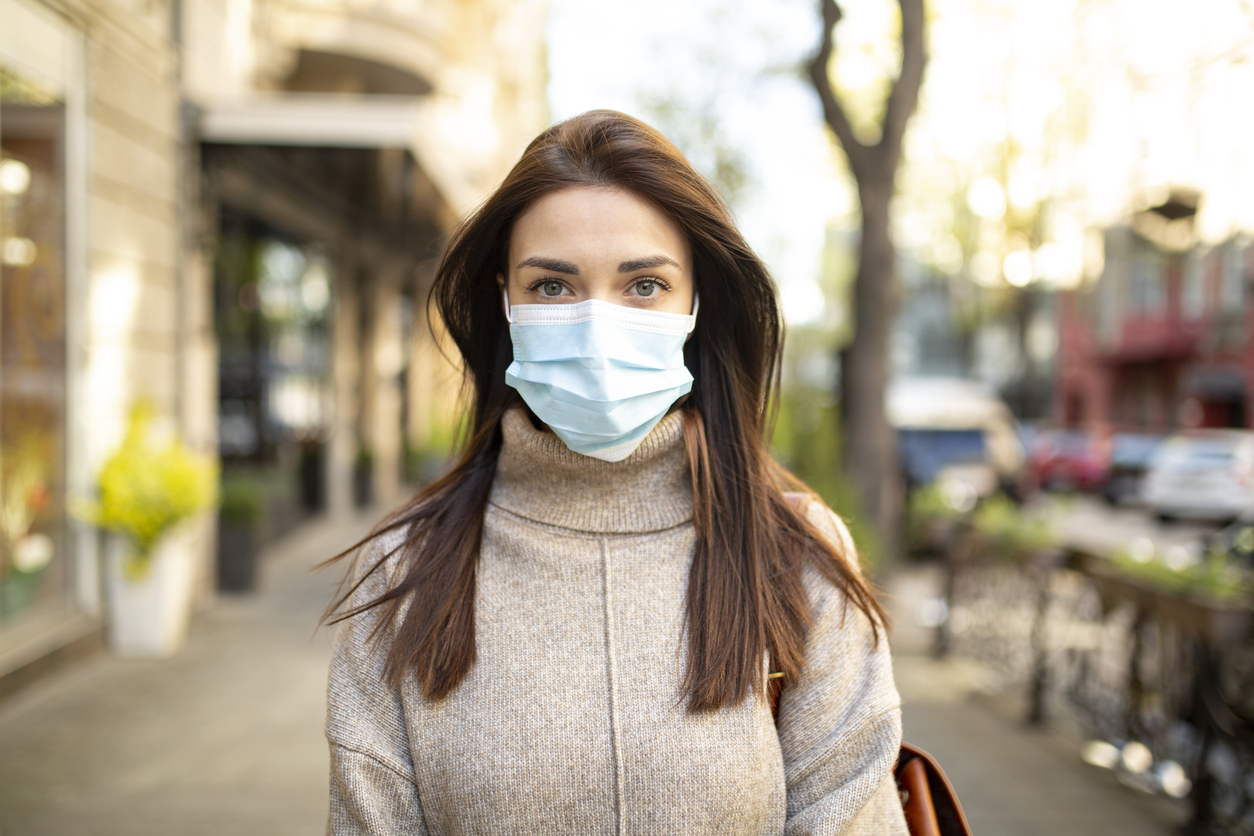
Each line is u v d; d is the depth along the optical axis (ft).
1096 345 95.09
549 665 3.79
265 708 14.80
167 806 11.19
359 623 4.01
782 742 3.92
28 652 15.11
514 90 60.59
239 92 23.50
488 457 4.39
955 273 77.77
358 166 24.98
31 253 15.31
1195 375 78.28
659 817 3.61
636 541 4.03
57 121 15.97
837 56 25.02
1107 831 10.85
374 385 40.63
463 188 28.58
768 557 4.00
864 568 4.47
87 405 16.70
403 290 44.96
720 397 4.24
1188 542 42.93
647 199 3.81
